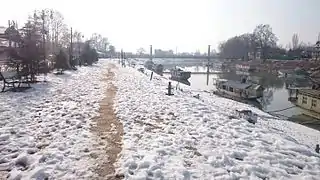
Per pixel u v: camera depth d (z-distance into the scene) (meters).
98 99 15.85
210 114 12.89
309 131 23.36
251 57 117.75
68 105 13.77
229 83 48.47
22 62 21.72
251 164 7.29
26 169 6.62
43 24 44.62
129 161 7.03
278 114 32.50
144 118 11.72
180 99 17.77
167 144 8.54
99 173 6.50
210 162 7.31
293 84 62.47
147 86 24.66
